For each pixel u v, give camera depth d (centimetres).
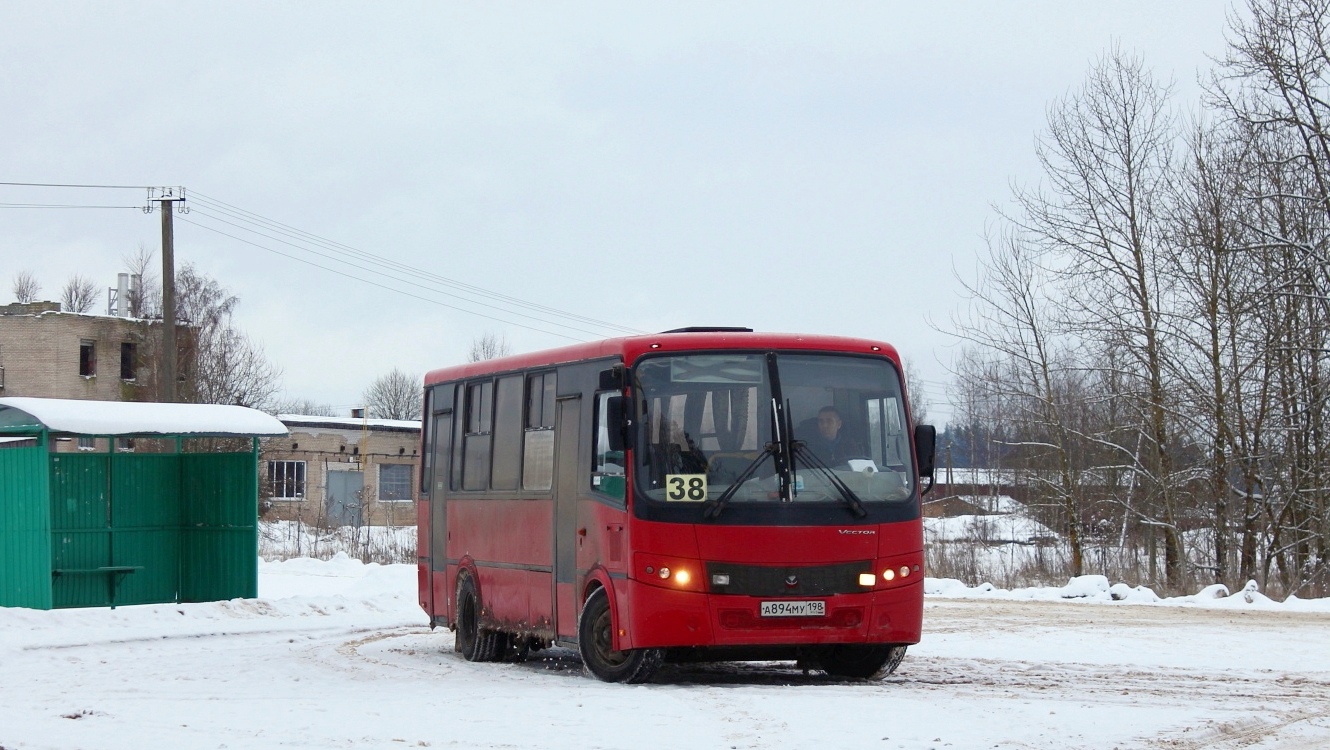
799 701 1295
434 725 1148
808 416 1491
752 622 1437
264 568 3994
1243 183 3584
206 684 1536
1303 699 1345
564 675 1647
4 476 2445
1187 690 1424
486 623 1867
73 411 2405
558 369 1686
